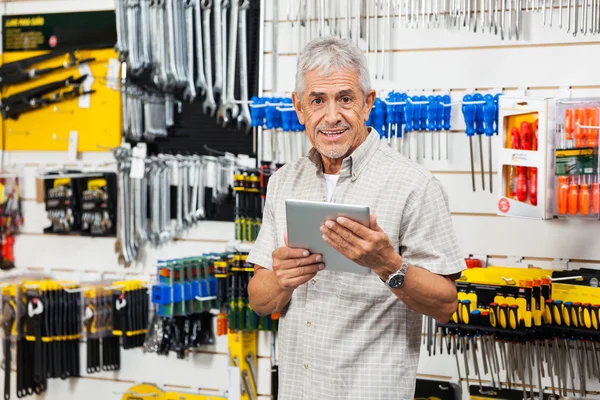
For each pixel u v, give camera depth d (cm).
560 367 305
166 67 366
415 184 214
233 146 366
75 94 392
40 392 402
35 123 404
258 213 344
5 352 393
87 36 391
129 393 387
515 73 318
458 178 328
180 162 368
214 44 369
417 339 221
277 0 355
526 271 303
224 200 366
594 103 294
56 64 398
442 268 212
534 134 300
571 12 310
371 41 339
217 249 371
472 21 325
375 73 338
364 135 225
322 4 340
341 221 187
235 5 357
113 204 388
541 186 300
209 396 370
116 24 381
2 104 405
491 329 296
